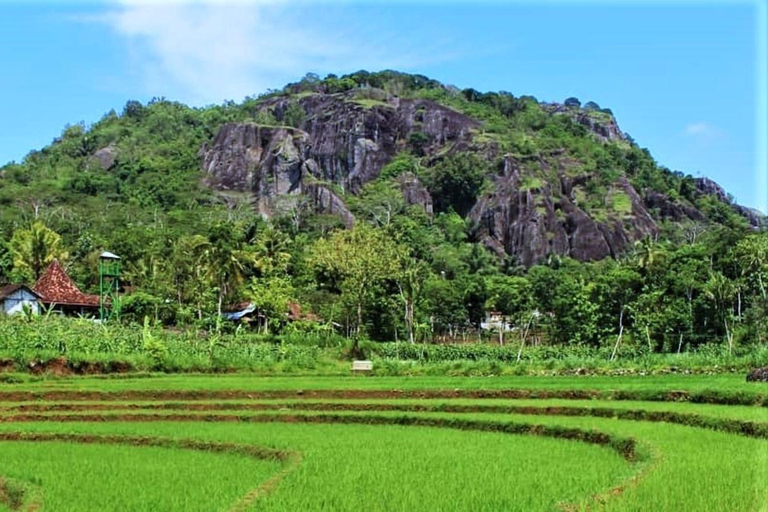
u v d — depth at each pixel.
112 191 184.38
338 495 17.84
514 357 70.25
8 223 124.56
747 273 84.44
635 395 35.53
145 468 22.91
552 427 28.36
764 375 38.38
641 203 193.12
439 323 101.12
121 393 39.78
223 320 79.06
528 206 177.50
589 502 15.82
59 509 18.14
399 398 39.12
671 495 16.06
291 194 186.12
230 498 18.61
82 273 98.69
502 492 17.84
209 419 34.19
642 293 83.25
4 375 45.00
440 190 189.00
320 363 57.56
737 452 21.23
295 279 100.75
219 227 89.75
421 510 16.34
